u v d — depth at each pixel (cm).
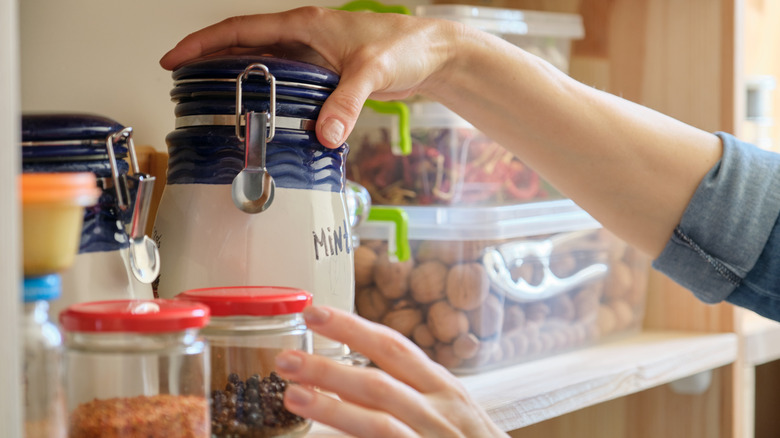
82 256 50
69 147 49
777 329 121
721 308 115
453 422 52
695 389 114
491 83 77
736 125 112
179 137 59
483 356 88
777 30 160
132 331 42
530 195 100
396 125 93
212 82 57
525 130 81
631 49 119
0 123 33
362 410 49
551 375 88
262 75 56
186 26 87
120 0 80
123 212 52
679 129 86
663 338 111
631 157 83
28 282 39
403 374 53
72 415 43
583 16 120
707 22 112
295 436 52
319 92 59
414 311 89
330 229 60
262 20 65
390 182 94
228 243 57
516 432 127
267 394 51
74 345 43
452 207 90
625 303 110
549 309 97
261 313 50
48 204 38
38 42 73
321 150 59
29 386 40
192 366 44
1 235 33
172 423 43
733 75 111
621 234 89
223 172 57
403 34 68
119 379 42
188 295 51
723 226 83
